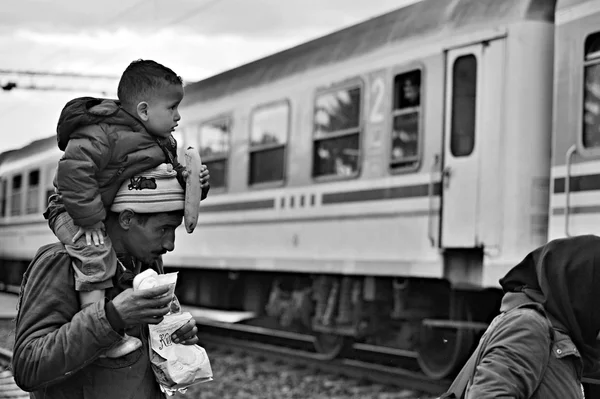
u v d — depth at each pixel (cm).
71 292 244
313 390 892
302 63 1087
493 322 269
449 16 877
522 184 806
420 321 954
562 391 256
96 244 244
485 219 827
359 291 1027
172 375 250
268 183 1141
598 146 718
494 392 248
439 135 877
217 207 1262
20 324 242
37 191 2086
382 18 970
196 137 1337
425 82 898
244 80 1212
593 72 727
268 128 1149
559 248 261
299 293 1163
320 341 1125
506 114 818
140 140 250
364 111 975
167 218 257
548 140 808
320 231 1035
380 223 944
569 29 750
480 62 843
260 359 1102
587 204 723
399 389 885
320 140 1045
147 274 238
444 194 869
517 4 816
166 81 255
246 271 1320
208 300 1449
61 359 230
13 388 501
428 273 880
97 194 243
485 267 826
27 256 2155
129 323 233
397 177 924
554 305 259
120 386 248
